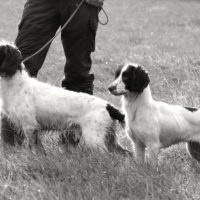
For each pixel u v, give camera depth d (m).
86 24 12.73
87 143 11.38
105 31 37.44
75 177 9.59
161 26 40.38
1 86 11.74
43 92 11.83
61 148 11.71
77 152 10.81
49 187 9.34
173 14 48.50
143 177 9.49
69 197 8.92
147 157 11.20
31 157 10.55
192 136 11.54
